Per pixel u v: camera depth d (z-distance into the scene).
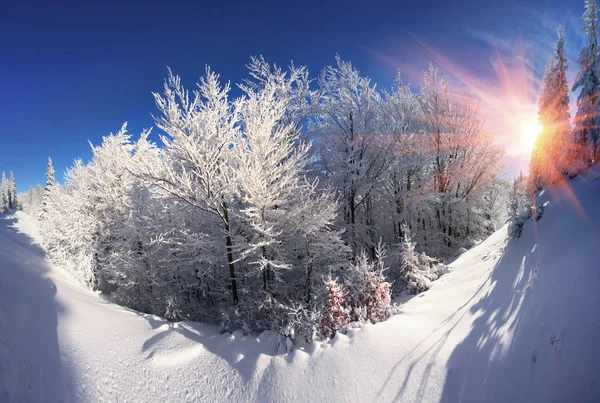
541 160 11.26
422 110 15.13
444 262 10.87
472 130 14.27
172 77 8.55
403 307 7.31
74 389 4.34
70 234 14.00
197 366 6.09
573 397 3.32
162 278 11.98
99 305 8.28
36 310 5.69
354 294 7.20
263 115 9.09
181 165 9.56
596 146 8.78
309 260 9.38
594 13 9.18
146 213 12.01
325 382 5.09
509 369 4.04
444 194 14.17
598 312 3.79
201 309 10.55
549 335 4.06
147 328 7.38
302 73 13.95
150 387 5.17
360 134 13.51
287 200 8.96
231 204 9.78
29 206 59.59
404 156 14.08
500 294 5.77
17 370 3.86
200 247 9.45
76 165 17.06
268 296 8.48
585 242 5.31
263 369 5.84
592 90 8.99
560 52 11.04
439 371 4.47
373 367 5.02
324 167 14.36
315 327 6.58
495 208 19.58
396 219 14.83
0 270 6.32
